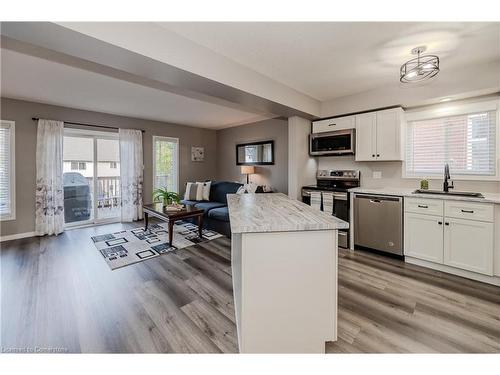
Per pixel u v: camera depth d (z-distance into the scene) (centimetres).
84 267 280
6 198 384
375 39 217
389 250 302
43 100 393
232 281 248
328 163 427
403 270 269
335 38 216
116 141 515
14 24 146
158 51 197
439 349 153
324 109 398
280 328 140
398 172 350
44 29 152
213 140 684
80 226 466
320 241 141
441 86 287
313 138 405
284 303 139
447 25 195
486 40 217
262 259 136
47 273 264
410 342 159
